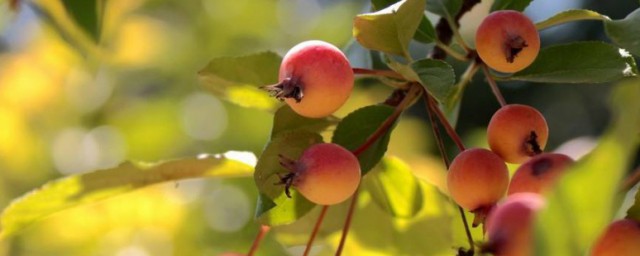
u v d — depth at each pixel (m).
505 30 0.39
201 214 0.70
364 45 0.40
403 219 0.48
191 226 0.69
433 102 0.41
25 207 0.47
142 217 0.67
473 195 0.37
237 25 0.83
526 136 0.39
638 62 0.84
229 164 0.46
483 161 0.38
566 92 1.16
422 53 1.03
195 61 0.81
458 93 0.44
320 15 0.86
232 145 0.77
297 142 0.39
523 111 0.39
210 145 0.77
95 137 0.77
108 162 0.77
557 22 0.42
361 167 0.40
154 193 0.67
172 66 0.80
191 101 0.79
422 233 0.49
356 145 0.40
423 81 0.38
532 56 0.39
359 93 0.70
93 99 0.77
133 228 0.67
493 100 1.14
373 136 0.40
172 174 0.46
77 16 0.50
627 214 0.35
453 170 0.38
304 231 0.50
